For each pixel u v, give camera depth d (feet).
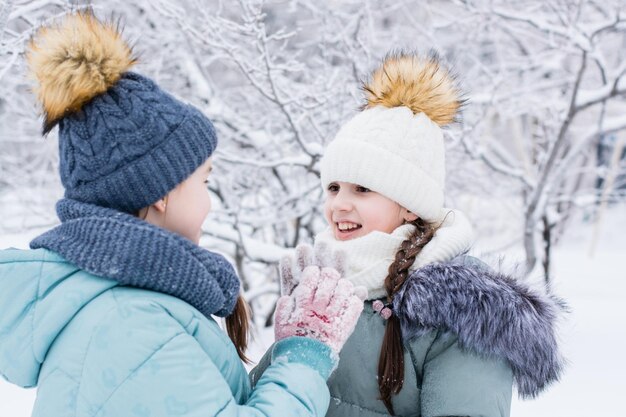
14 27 14.60
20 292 3.84
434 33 16.69
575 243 40.01
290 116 12.33
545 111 19.24
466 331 4.40
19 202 16.79
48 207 16.71
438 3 18.03
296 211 15.61
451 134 13.08
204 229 13.30
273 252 13.55
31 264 3.86
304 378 4.02
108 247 3.71
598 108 22.99
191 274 3.82
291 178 16.21
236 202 15.11
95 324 3.64
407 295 4.66
